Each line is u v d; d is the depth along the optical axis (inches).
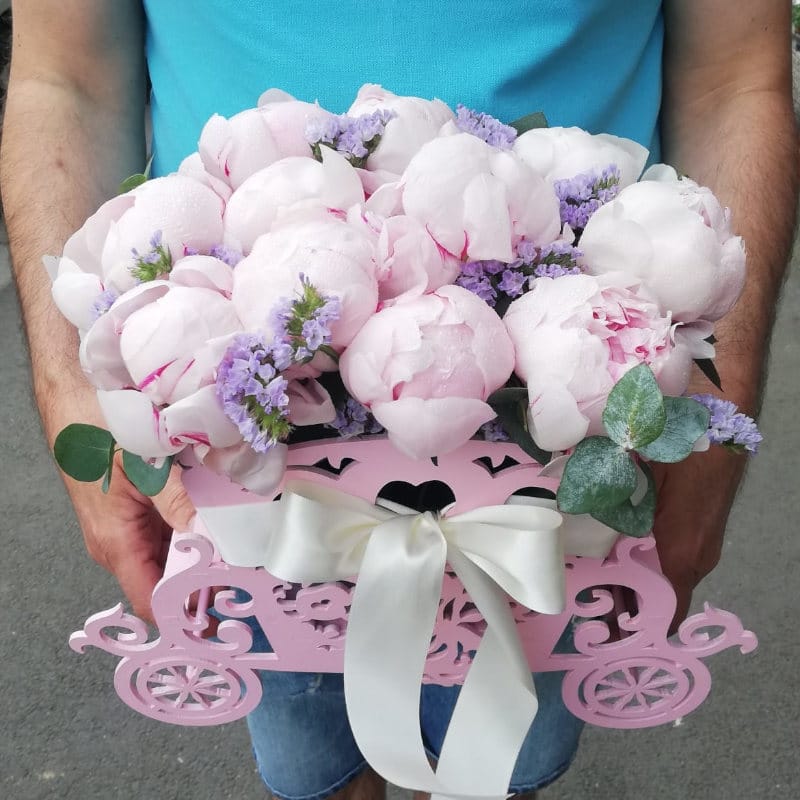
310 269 18.9
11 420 88.5
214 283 20.1
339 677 37.9
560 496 20.3
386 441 23.1
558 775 40.6
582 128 33.1
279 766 40.9
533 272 21.7
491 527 24.3
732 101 37.6
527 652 28.1
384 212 21.5
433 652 28.4
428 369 18.9
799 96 95.8
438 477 23.8
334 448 23.1
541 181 21.8
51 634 73.0
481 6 30.6
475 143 20.7
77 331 33.0
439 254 20.6
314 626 27.3
